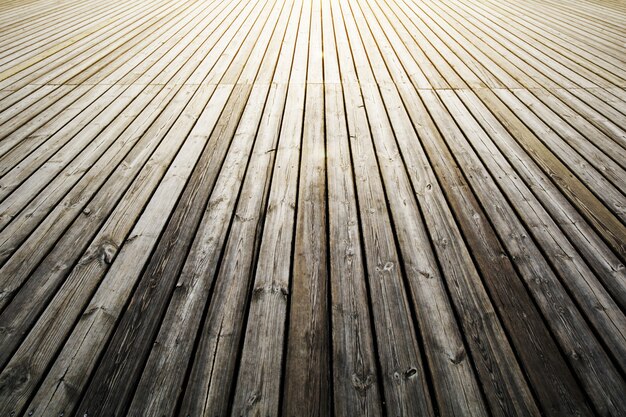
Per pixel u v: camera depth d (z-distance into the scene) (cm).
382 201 136
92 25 369
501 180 147
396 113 196
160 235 123
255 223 127
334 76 240
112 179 150
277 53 280
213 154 164
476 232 123
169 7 432
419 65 258
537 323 96
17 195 141
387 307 100
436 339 93
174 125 188
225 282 107
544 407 80
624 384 84
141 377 85
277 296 103
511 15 391
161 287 106
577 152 165
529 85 230
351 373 86
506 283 106
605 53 285
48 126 190
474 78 239
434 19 371
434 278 108
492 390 83
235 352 90
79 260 114
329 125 185
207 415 79
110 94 223
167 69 258
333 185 145
